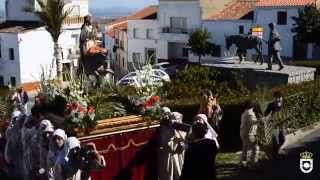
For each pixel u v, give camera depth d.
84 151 8.86
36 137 10.09
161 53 62.59
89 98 10.67
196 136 8.26
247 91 18.95
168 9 61.34
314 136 15.61
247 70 21.66
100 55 15.66
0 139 12.21
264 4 52.44
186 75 19.69
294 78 20.88
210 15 58.31
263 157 13.19
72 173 8.88
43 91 11.11
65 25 55.31
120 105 10.62
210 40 57.12
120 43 69.12
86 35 15.91
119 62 70.25
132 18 65.69
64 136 9.00
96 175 9.62
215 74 20.89
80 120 9.48
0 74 55.41
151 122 10.28
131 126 10.03
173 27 61.19
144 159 10.29
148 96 10.77
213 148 8.17
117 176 9.93
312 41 47.22
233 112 15.17
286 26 50.94
